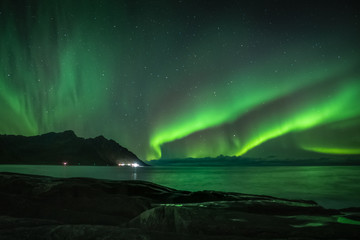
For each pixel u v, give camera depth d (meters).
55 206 4.96
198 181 34.75
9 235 2.70
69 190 5.58
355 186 26.92
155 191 6.92
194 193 6.67
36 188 5.72
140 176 48.22
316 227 3.34
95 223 4.30
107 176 46.00
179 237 2.71
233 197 6.53
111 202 5.13
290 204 4.88
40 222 3.42
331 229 3.25
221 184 29.55
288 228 3.29
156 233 2.79
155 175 53.16
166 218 3.74
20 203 4.66
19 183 5.98
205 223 3.38
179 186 26.73
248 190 22.77
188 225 3.36
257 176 49.97
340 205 14.09
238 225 3.34
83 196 5.49
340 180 37.50
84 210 4.89
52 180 6.80
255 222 3.47
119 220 4.46
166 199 6.38
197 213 3.74
